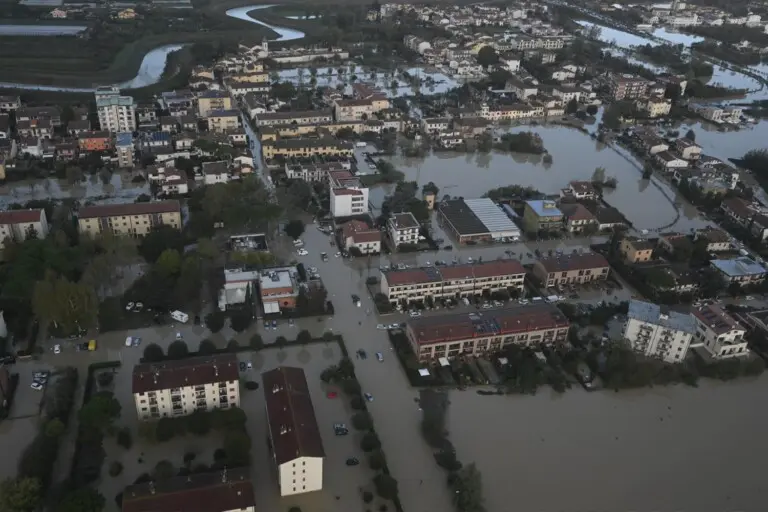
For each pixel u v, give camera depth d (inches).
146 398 6899.6
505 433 7278.5
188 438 6919.3
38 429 6973.4
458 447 7027.6
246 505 5698.8
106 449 6732.3
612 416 7637.8
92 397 6909.5
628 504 6461.6
